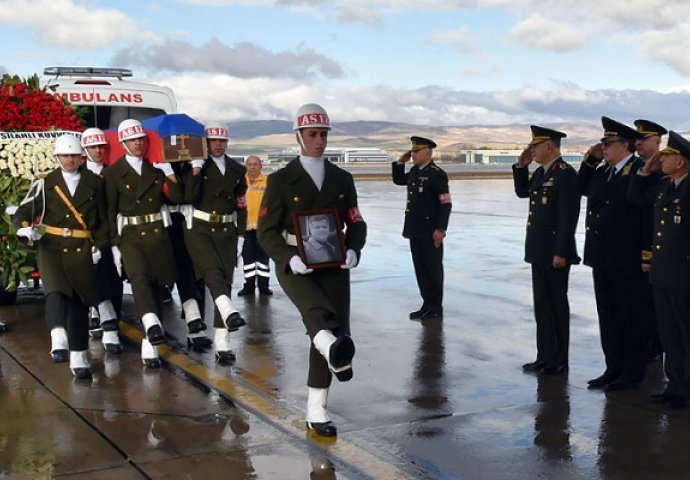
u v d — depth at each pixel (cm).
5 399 523
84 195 584
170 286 663
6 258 663
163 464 412
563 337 579
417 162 778
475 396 529
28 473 400
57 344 591
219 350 625
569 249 563
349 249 452
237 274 1100
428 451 432
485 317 775
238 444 441
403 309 818
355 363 611
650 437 449
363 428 468
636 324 540
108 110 946
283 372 593
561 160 574
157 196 609
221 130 639
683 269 483
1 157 663
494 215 1902
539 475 398
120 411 498
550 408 502
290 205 447
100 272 652
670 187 491
